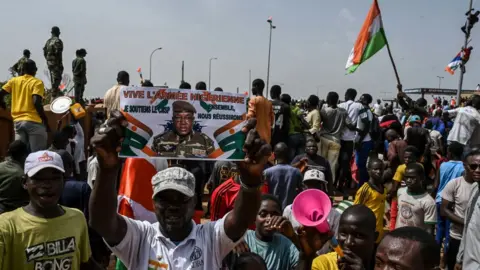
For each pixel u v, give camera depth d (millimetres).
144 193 3914
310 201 2836
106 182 2131
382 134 11945
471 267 4031
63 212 3279
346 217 2996
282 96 10273
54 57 13594
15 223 3074
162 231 2475
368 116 10352
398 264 1913
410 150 7121
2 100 9430
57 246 3146
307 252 2766
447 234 6230
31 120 8383
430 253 1929
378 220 5852
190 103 2787
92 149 2100
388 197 7238
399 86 9914
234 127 2834
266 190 6258
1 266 3000
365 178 10508
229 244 2492
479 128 9242
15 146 4625
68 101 9531
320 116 10227
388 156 9352
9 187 4496
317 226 2727
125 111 2715
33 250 3062
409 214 5633
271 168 6375
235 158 2820
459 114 9320
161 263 2375
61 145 6500
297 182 6320
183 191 2340
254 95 8703
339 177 10531
